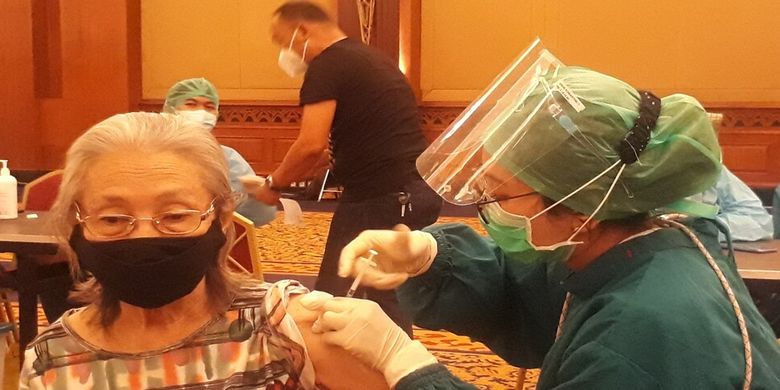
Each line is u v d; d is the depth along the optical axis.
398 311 3.34
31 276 3.73
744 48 10.38
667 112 1.51
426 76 11.27
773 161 10.27
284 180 3.60
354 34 10.72
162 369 1.44
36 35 11.33
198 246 1.38
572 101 1.47
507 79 1.64
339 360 1.43
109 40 11.30
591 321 1.42
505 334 2.02
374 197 3.40
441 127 11.23
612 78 1.56
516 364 2.05
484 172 1.52
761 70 10.34
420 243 1.83
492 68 11.11
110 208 1.37
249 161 11.41
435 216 3.48
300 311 1.48
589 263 1.56
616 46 10.77
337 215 3.48
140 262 1.34
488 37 11.10
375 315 1.36
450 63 11.20
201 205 1.39
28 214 4.04
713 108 10.45
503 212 1.52
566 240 1.52
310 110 3.42
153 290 1.37
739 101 10.36
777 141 10.23
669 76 10.62
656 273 1.45
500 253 1.99
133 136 1.38
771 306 3.08
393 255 1.73
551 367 1.50
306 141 3.44
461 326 1.97
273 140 11.35
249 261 3.29
